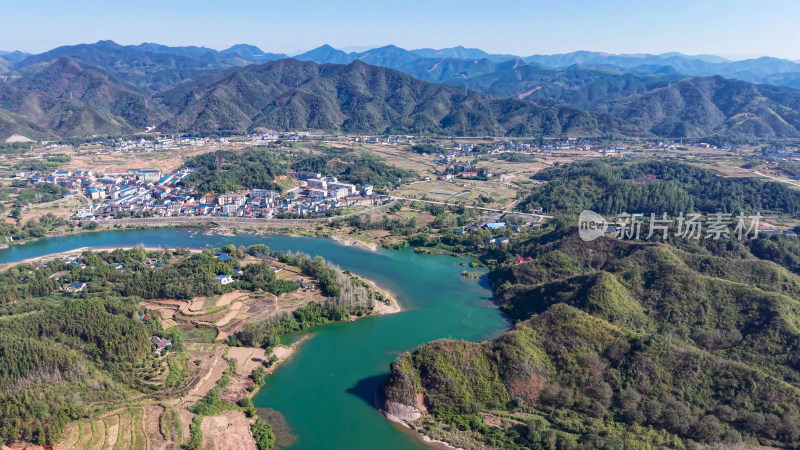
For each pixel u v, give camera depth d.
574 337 137.00
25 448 108.75
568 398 123.88
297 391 137.50
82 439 112.69
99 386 129.12
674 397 120.38
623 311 160.00
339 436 119.31
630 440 110.44
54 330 144.38
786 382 124.31
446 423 123.44
